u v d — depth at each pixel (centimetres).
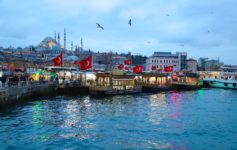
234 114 4666
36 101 5462
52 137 3017
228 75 13050
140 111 4750
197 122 3959
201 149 2755
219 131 3444
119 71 7656
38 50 18275
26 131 3203
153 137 3120
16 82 5169
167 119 4125
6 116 3919
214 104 5950
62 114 4259
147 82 8888
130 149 2709
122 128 3497
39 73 6988
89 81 7519
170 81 9806
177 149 2742
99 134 3195
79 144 2814
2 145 2688
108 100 6081
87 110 4688
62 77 7806
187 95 7831
